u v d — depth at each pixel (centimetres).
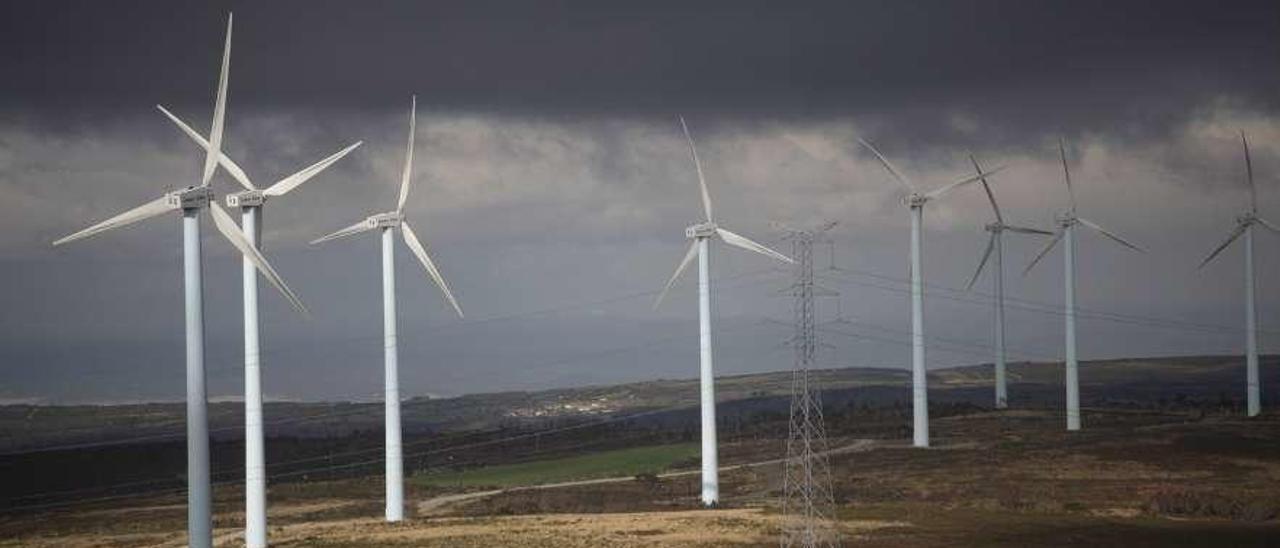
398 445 13638
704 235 14900
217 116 9900
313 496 18450
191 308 9294
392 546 11388
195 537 9225
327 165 11919
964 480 15838
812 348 9712
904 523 12206
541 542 11338
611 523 12481
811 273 9469
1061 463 16812
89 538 13812
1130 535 11481
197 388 9262
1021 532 11644
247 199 11662
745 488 16575
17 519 17962
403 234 13962
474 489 18538
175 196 9262
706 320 14775
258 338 11644
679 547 10919
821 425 11050
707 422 14662
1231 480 15250
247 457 11625
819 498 14338
